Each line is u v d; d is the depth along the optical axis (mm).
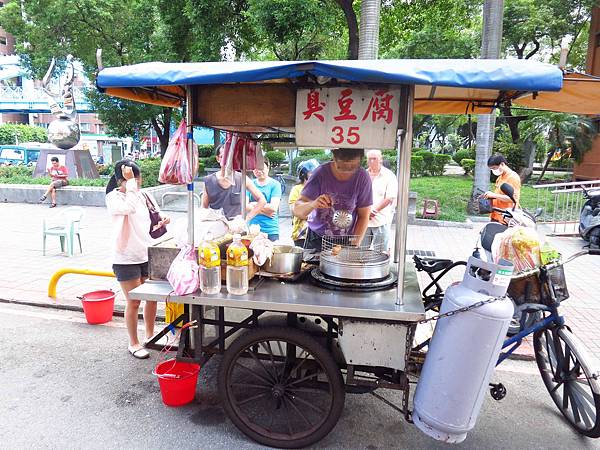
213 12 10914
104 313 4445
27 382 3348
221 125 2689
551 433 2883
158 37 13625
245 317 2973
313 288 2770
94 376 3451
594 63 15484
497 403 3230
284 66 2230
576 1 15305
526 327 3029
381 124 2451
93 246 7418
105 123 16016
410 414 2613
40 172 14258
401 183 2424
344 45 14969
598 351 3957
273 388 2699
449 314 2344
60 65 15984
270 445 2668
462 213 10898
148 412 2996
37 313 4699
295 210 3461
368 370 2721
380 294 2686
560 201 11922
